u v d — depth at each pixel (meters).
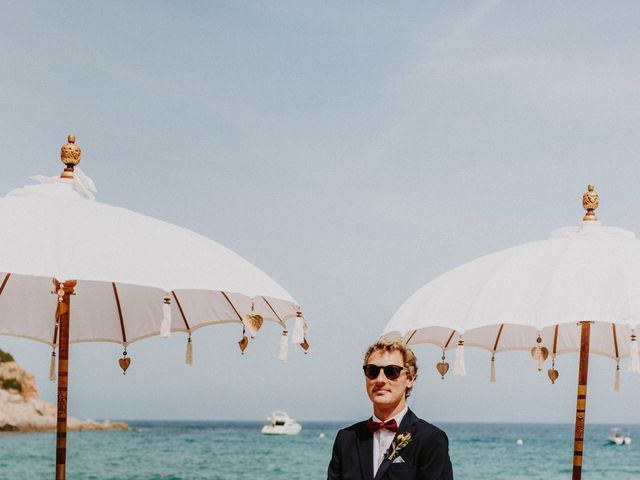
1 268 3.79
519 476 47.19
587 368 5.79
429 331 6.31
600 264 4.95
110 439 71.12
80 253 4.03
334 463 3.77
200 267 4.31
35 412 69.69
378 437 3.70
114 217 4.47
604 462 55.97
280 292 4.62
